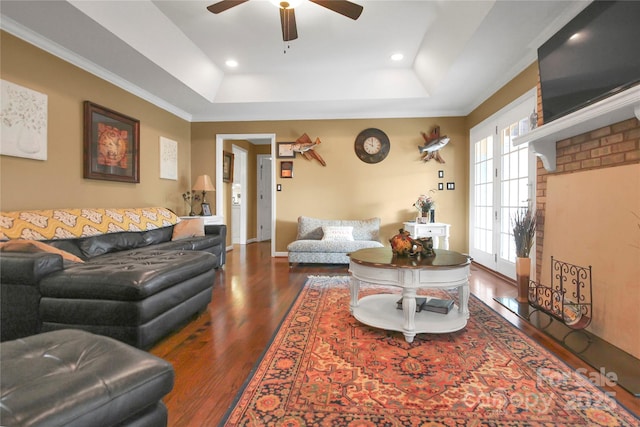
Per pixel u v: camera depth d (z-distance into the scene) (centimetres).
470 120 496
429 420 135
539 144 266
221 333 228
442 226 452
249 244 736
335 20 324
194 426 132
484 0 249
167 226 420
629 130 195
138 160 416
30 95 282
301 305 289
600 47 195
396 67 437
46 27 272
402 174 525
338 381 166
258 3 299
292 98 471
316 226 510
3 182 265
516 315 260
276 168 546
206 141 555
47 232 268
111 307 187
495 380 166
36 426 77
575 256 238
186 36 356
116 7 272
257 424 133
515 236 299
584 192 230
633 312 187
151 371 105
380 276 221
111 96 376
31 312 193
